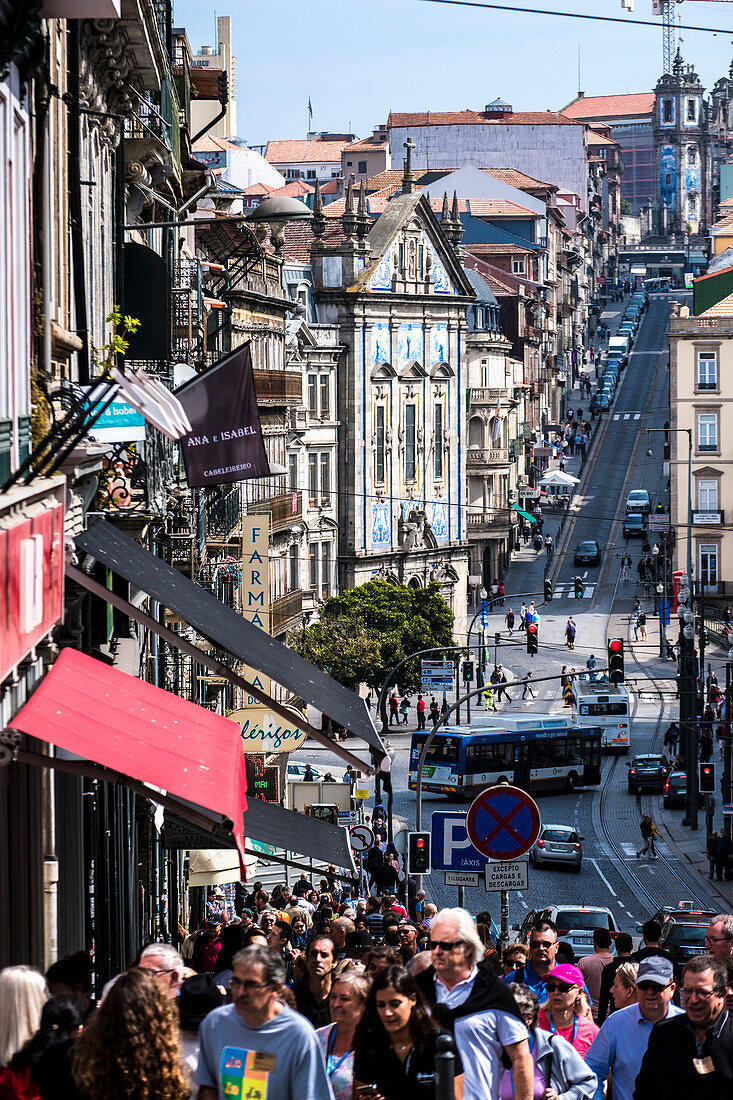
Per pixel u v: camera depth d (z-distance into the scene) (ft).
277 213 221.25
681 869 489.26
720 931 108.37
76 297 160.35
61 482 121.90
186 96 330.34
